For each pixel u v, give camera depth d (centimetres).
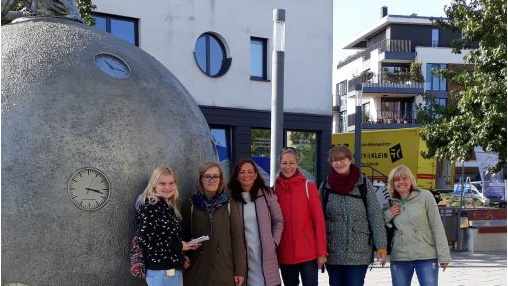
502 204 2848
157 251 460
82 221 456
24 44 497
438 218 641
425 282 641
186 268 516
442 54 4947
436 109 1723
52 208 450
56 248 453
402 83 4772
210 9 1875
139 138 480
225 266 522
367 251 619
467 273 1123
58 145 455
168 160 493
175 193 477
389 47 5028
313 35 2058
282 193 608
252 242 558
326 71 2080
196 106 562
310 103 2053
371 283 1016
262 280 556
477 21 1579
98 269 464
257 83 1969
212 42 1909
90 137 462
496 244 1446
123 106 482
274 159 917
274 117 920
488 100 1452
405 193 652
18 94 467
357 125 1587
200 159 525
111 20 1727
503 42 1476
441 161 2559
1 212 448
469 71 1711
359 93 1587
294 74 2023
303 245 600
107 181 462
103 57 507
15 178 450
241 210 559
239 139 1931
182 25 1825
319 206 604
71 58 492
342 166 617
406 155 2270
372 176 2356
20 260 450
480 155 2659
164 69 556
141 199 464
